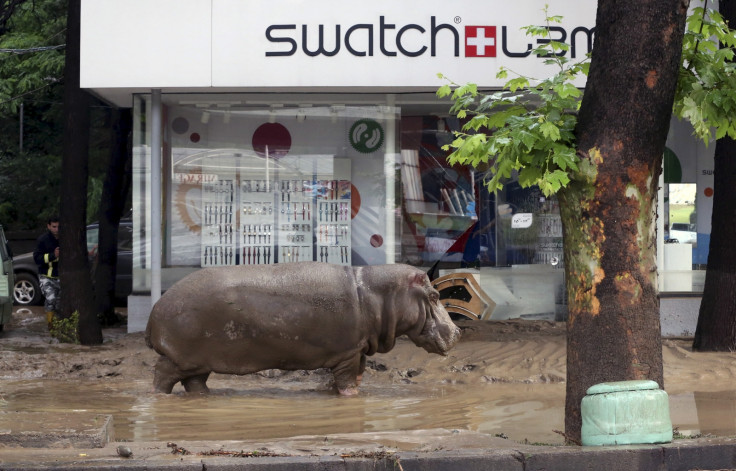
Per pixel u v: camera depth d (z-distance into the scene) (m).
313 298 9.34
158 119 14.02
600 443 6.44
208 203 14.56
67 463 5.70
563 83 7.16
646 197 6.95
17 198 27.53
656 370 6.93
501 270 14.94
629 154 6.86
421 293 9.62
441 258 14.81
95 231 21.55
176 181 14.48
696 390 9.86
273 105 14.55
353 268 9.72
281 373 10.96
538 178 6.93
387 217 14.69
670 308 14.77
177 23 13.41
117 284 20.70
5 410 8.17
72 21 14.52
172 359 9.43
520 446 6.60
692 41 7.59
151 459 5.98
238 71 13.42
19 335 15.48
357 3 13.41
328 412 8.59
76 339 14.17
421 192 14.75
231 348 9.37
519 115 7.46
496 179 7.09
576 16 13.47
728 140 12.07
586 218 6.95
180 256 14.51
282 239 14.66
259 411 8.62
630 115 6.82
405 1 13.41
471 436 7.12
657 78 6.80
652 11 6.75
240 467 5.77
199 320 9.31
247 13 13.41
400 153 14.65
